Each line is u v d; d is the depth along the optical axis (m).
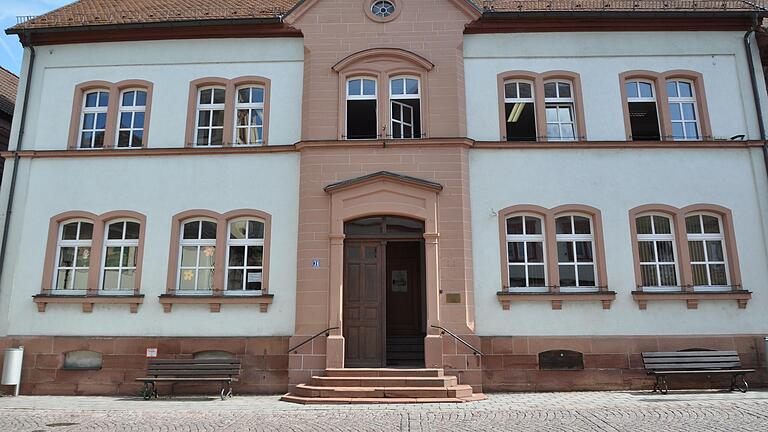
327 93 14.48
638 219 14.09
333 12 15.03
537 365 13.13
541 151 14.23
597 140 14.30
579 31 15.04
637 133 14.74
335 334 12.97
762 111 14.59
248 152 14.40
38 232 14.28
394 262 16.34
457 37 14.80
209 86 15.16
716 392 12.27
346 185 13.63
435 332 12.98
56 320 13.72
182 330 13.52
